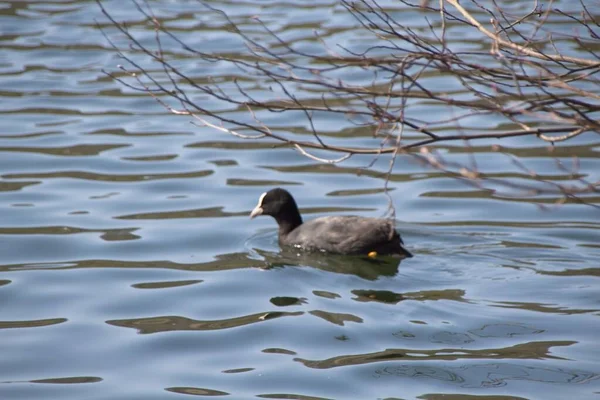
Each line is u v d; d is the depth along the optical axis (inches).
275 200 650.2
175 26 1131.3
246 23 1129.4
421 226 657.0
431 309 514.6
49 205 693.9
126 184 738.2
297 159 798.5
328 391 426.9
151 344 483.2
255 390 430.3
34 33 1117.1
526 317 499.8
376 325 496.4
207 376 446.3
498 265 577.6
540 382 429.4
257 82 963.3
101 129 857.5
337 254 617.3
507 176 743.7
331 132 845.8
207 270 590.2
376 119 343.9
